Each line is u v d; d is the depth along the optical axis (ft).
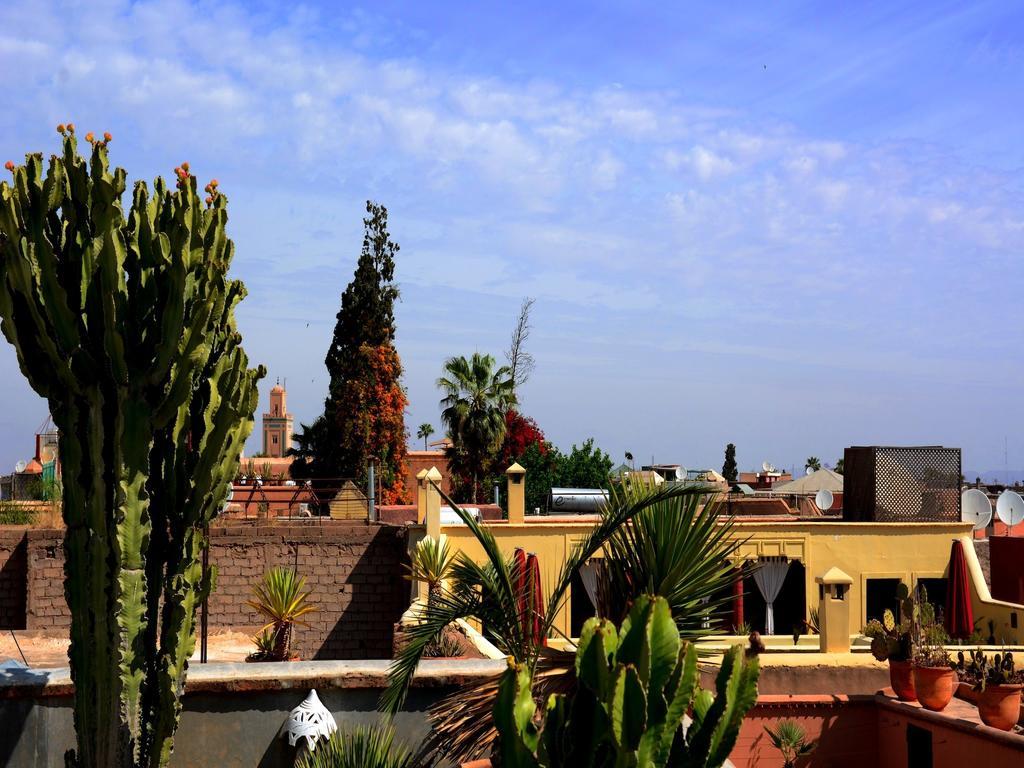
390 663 29.04
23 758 26.45
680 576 23.80
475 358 150.00
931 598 73.15
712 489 23.86
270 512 98.89
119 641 23.00
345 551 78.13
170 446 24.53
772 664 43.96
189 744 27.55
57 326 22.35
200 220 23.89
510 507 68.59
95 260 22.79
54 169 22.84
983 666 39.04
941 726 39.29
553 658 24.34
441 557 57.06
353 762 24.41
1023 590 71.56
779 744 41.96
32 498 99.60
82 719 23.12
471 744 23.82
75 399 22.81
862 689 43.96
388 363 142.61
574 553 25.02
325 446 143.33
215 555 76.38
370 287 144.15
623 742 17.72
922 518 74.43
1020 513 81.10
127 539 22.94
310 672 28.07
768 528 70.54
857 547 71.51
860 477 75.25
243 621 76.07
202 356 23.43
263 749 27.71
